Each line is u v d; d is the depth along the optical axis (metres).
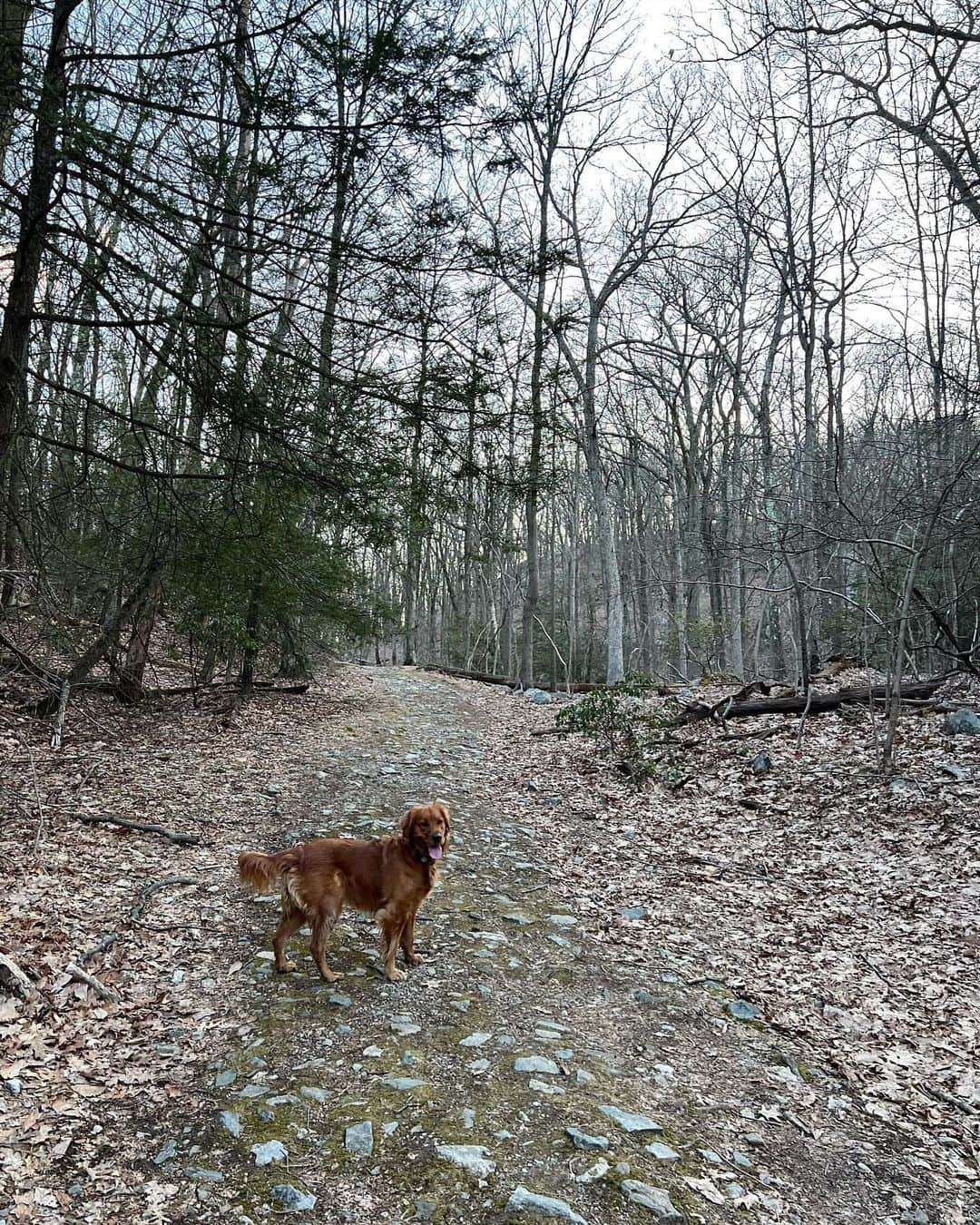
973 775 9.21
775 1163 3.94
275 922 6.38
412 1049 4.66
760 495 13.48
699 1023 5.32
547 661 41.91
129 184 5.62
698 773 11.27
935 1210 3.71
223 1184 3.48
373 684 21.61
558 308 19.31
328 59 5.79
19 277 7.06
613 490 39.00
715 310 29.09
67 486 8.34
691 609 31.58
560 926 6.85
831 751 10.98
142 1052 4.46
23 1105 3.83
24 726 10.72
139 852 7.40
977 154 10.30
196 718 13.71
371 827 9.00
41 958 5.08
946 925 6.59
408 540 7.80
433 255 6.64
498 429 7.07
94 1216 3.26
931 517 10.45
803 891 7.57
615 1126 4.04
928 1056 4.95
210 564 9.56
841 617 20.86
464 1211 3.40
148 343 6.44
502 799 11.06
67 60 5.91
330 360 6.80
